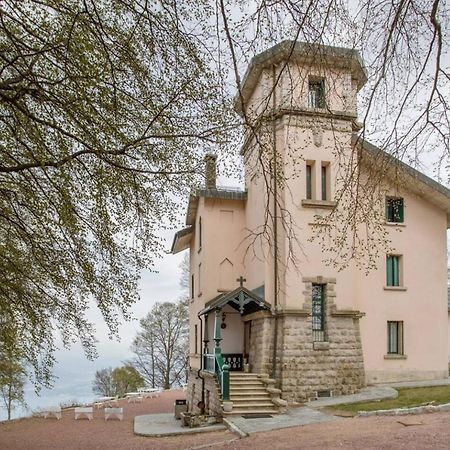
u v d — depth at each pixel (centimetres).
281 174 957
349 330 2280
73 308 1109
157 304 5675
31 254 1087
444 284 2592
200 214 2848
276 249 1070
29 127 900
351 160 898
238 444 1412
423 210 2616
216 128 923
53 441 1972
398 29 679
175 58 852
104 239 995
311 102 1479
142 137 892
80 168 958
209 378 2183
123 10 829
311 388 2159
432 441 1184
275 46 754
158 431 1952
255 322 2378
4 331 1128
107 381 5725
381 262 2520
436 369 2512
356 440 1270
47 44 811
